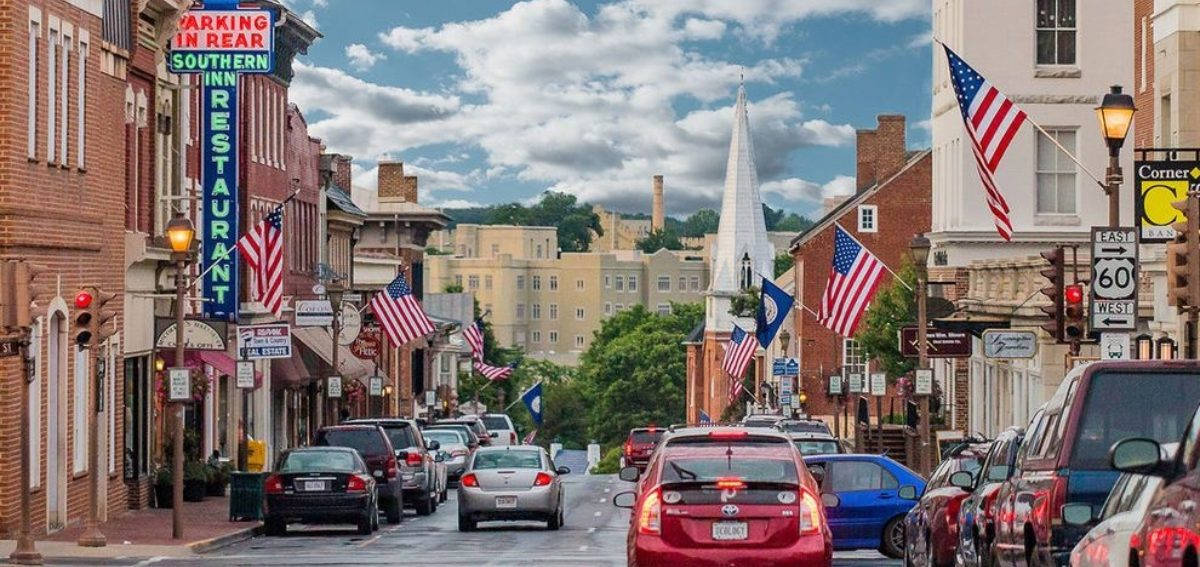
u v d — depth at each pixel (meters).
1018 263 58.03
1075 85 69.12
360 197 119.19
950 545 26.09
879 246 112.69
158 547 36.31
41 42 38.56
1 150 36.59
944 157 73.12
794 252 119.38
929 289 73.12
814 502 22.33
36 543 36.31
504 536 43.53
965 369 71.81
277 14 74.62
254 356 53.53
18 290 30.36
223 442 64.81
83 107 42.22
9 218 36.66
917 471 66.12
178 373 38.97
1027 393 57.12
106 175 44.41
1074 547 17.08
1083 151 69.12
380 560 33.88
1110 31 69.06
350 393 85.50
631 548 22.59
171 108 55.22
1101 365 18.67
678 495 22.25
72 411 41.50
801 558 22.05
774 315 82.31
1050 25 69.25
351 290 97.81
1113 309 30.64
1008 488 21.09
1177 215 38.72
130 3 47.06
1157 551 13.43
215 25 57.41
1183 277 28.27
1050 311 34.41
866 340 81.12
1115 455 14.14
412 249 119.69
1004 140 39.28
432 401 109.56
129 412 49.09
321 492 42.41
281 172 77.62
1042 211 69.62
